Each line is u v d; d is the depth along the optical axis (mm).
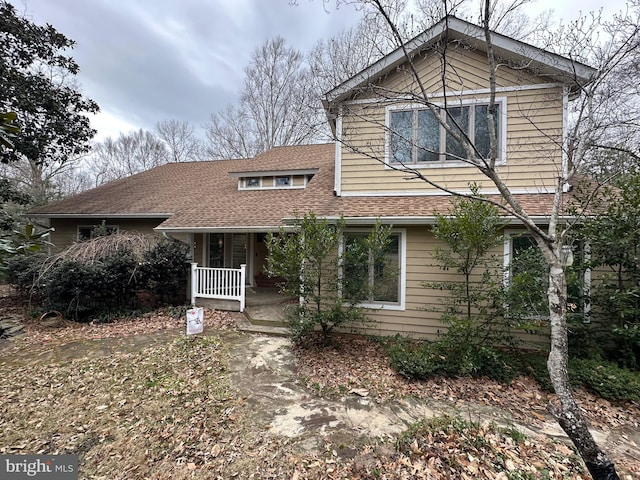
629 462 3133
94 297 8484
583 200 5062
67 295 8281
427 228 6453
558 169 5516
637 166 4840
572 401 2520
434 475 2896
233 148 25156
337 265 6203
